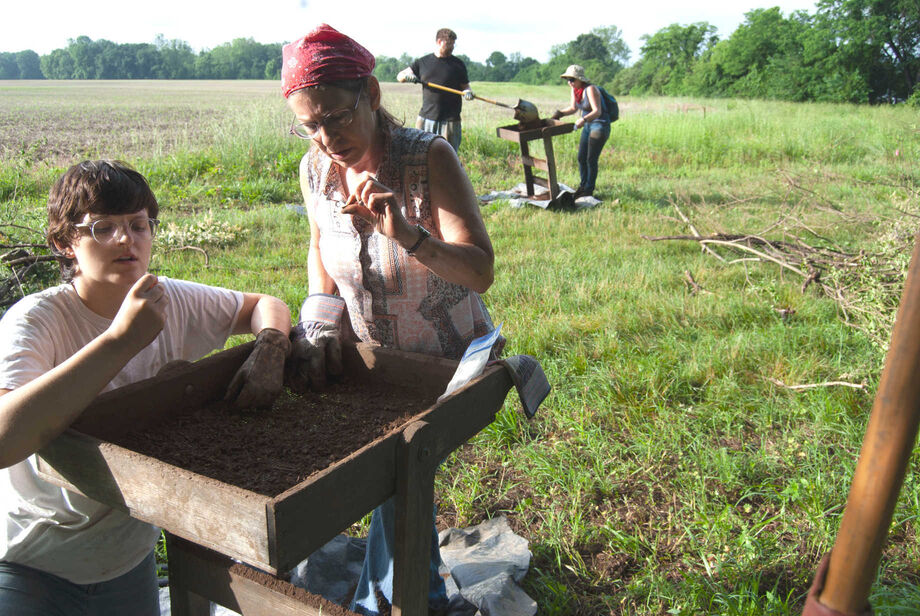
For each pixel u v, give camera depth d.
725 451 3.62
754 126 17.67
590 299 5.82
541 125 10.19
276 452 1.81
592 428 3.89
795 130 17.23
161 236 7.51
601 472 3.54
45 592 1.77
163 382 1.94
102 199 1.70
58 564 1.78
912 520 3.17
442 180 2.06
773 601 2.61
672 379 4.43
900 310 0.84
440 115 9.64
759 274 6.59
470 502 3.36
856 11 44.78
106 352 1.51
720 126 17.70
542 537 3.15
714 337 5.07
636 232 8.38
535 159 10.26
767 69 48.28
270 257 7.22
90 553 1.79
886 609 2.54
